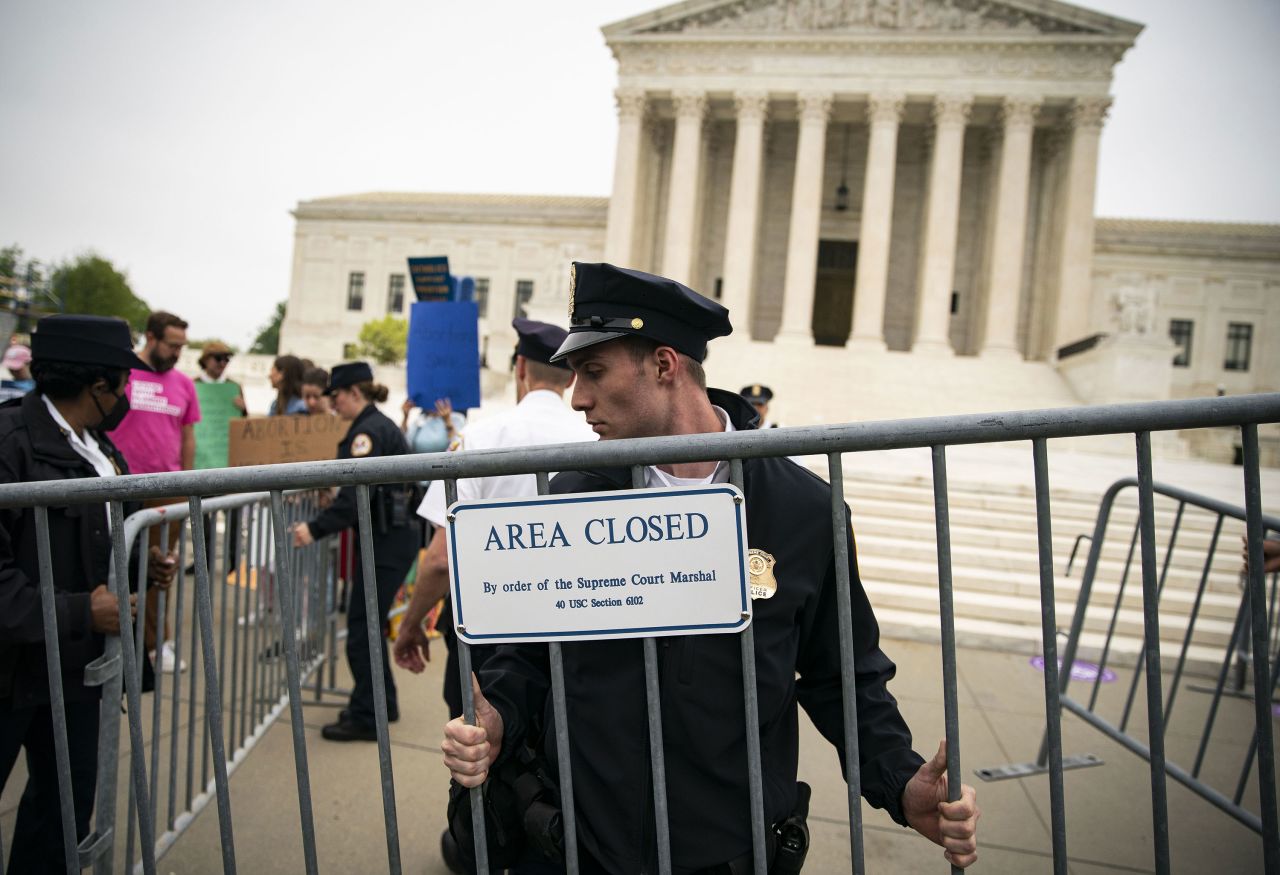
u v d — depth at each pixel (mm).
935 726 4488
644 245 36312
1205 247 38875
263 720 3896
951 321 36062
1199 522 8273
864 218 32156
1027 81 31344
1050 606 1513
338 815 3330
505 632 1597
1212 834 3408
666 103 35312
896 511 8422
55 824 2617
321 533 4172
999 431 1471
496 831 1691
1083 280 30922
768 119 36188
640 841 1574
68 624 2248
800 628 1665
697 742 1557
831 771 3943
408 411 6562
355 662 4055
